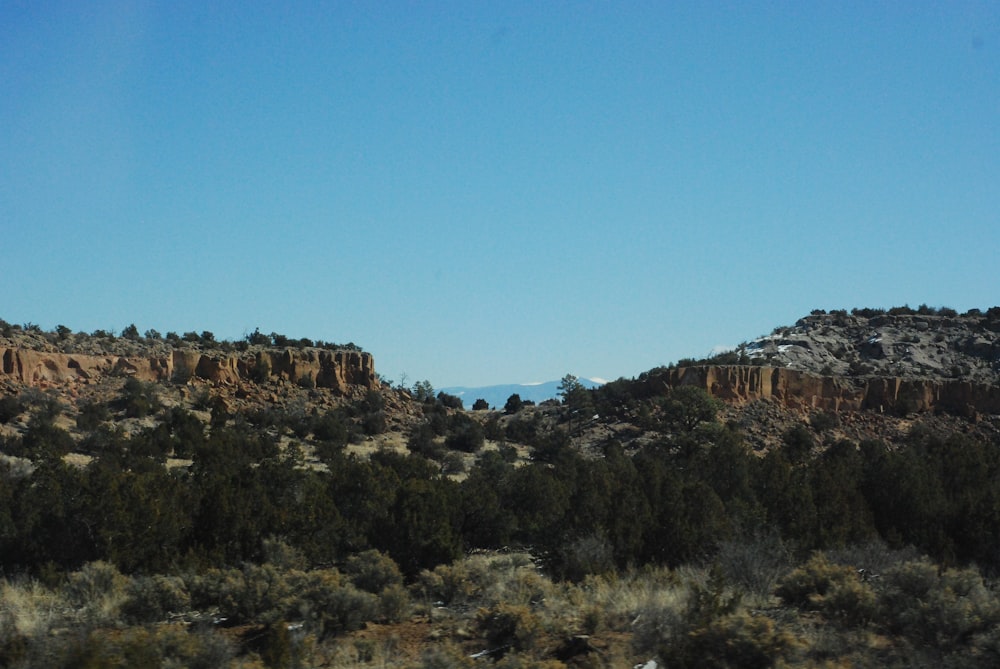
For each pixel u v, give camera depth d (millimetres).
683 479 48781
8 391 74625
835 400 105062
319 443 73188
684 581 24047
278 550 29484
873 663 16109
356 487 37312
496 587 24594
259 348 103438
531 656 16750
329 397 97812
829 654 16656
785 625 18625
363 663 16922
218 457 52812
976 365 120375
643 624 18172
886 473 41188
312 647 17641
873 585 21750
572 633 18391
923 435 97000
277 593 20797
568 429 99125
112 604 21297
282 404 91250
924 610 17906
